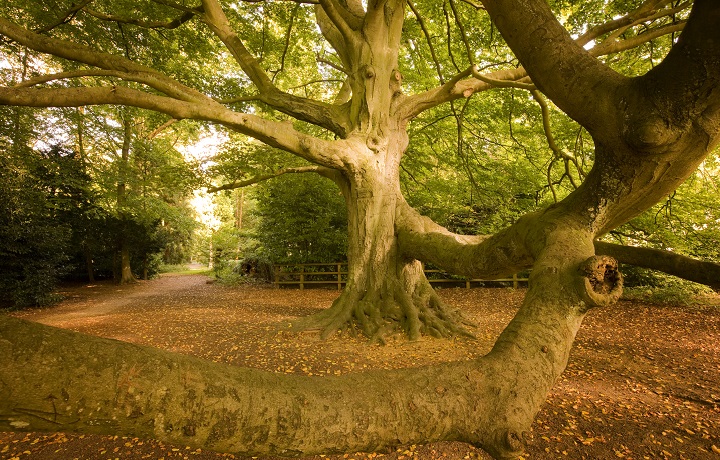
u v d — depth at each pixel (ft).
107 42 30.94
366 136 24.34
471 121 33.86
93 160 54.19
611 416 12.14
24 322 2.58
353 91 25.20
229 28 26.32
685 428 11.35
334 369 17.12
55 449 10.75
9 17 29.99
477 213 46.78
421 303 24.27
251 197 56.75
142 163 58.95
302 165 36.94
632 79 5.19
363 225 24.56
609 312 29.04
